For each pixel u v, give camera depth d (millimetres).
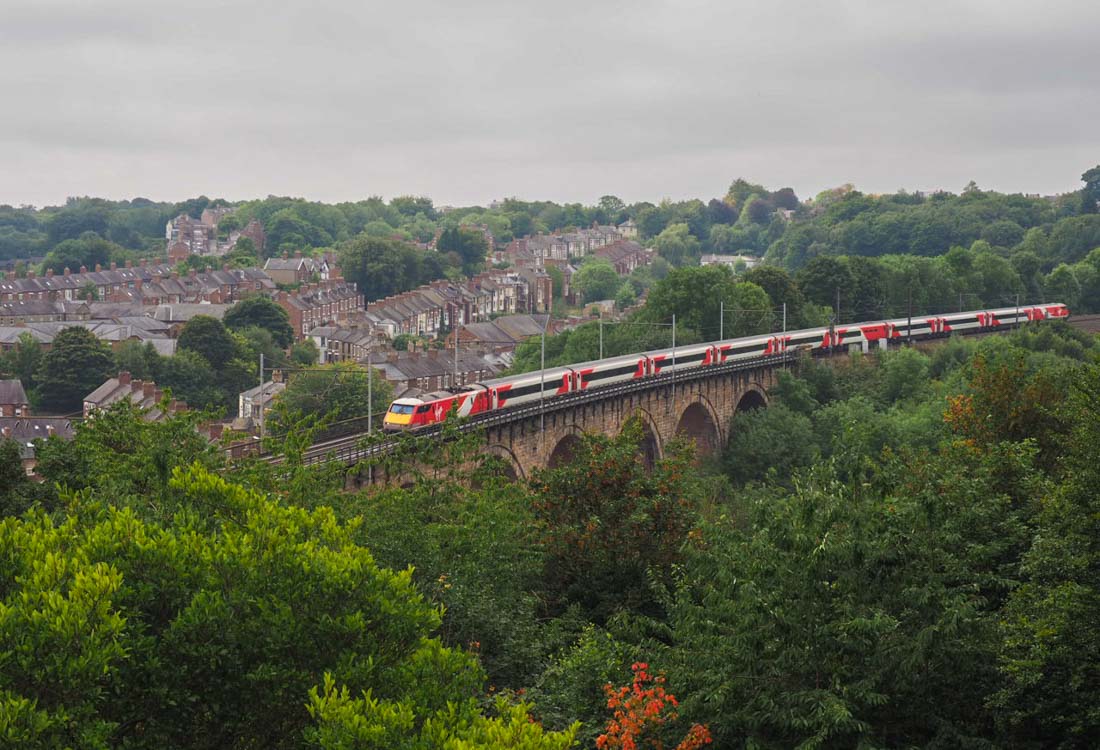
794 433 114125
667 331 145125
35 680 22609
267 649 25531
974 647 29547
